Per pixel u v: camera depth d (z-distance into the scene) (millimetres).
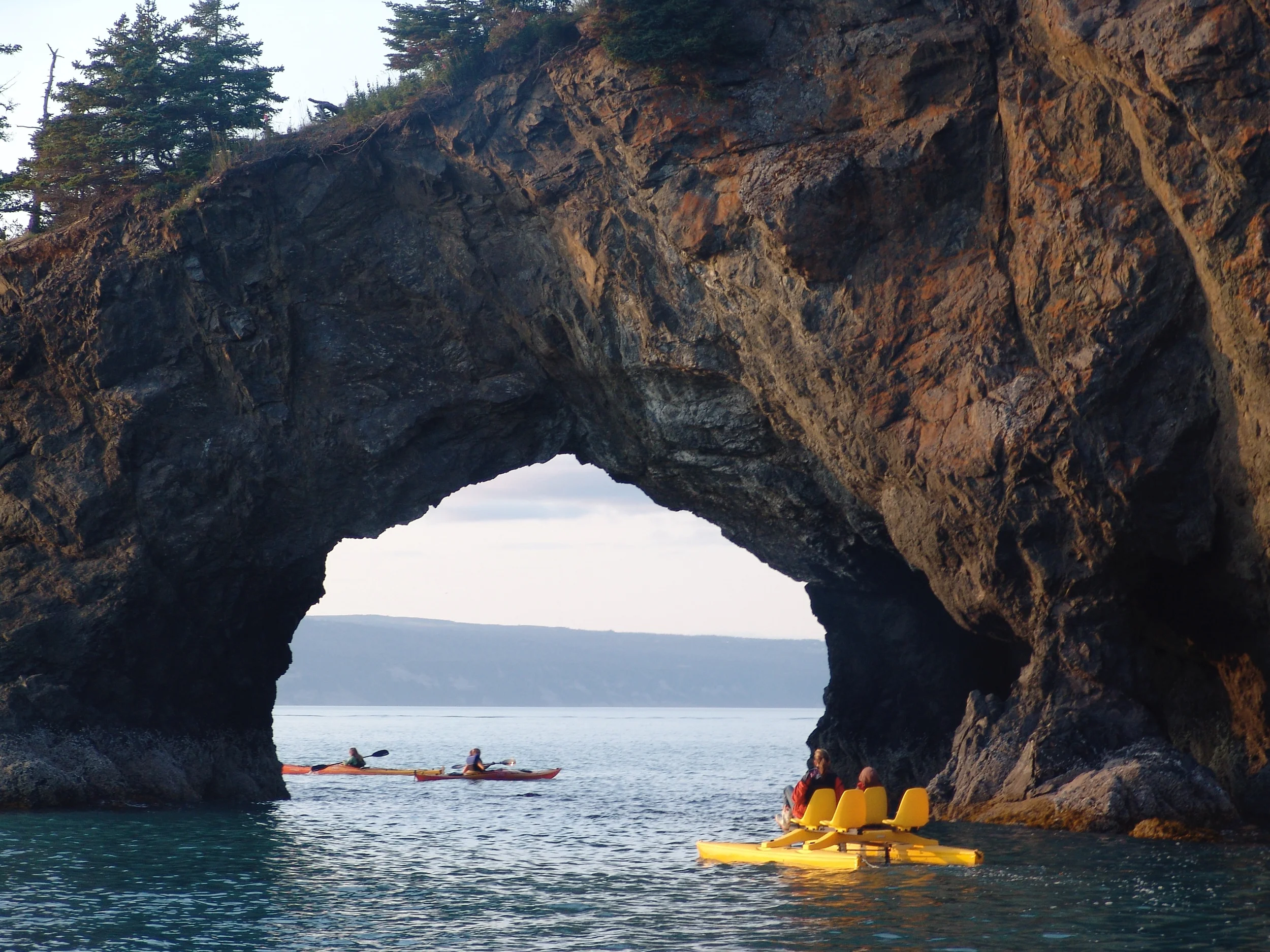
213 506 35344
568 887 19906
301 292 35531
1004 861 21469
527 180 33531
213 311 34969
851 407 29953
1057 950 14781
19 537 34719
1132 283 25797
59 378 34938
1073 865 20969
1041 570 28125
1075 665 28391
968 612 30922
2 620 33750
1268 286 23344
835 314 29453
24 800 31422
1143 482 26344
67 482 34344
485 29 35969
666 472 38625
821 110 29453
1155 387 26203
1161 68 23047
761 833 29203
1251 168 22797
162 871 21703
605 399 36906
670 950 15039
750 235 30234
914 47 28031
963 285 28266
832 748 45094
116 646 34469
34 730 32812
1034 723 28594
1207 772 26406
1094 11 24391
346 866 22656
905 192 28375
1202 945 15031
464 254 35375
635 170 31328
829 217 28672
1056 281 26797
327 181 35094
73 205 37531
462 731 154000
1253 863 21234
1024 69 26969
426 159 34656
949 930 15953
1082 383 26406
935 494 29422
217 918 17281
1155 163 24531
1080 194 26281
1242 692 29438
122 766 33875
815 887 19234
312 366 35906
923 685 43312
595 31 30625
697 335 32969
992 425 27547
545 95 33062
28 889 19594
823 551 40281
